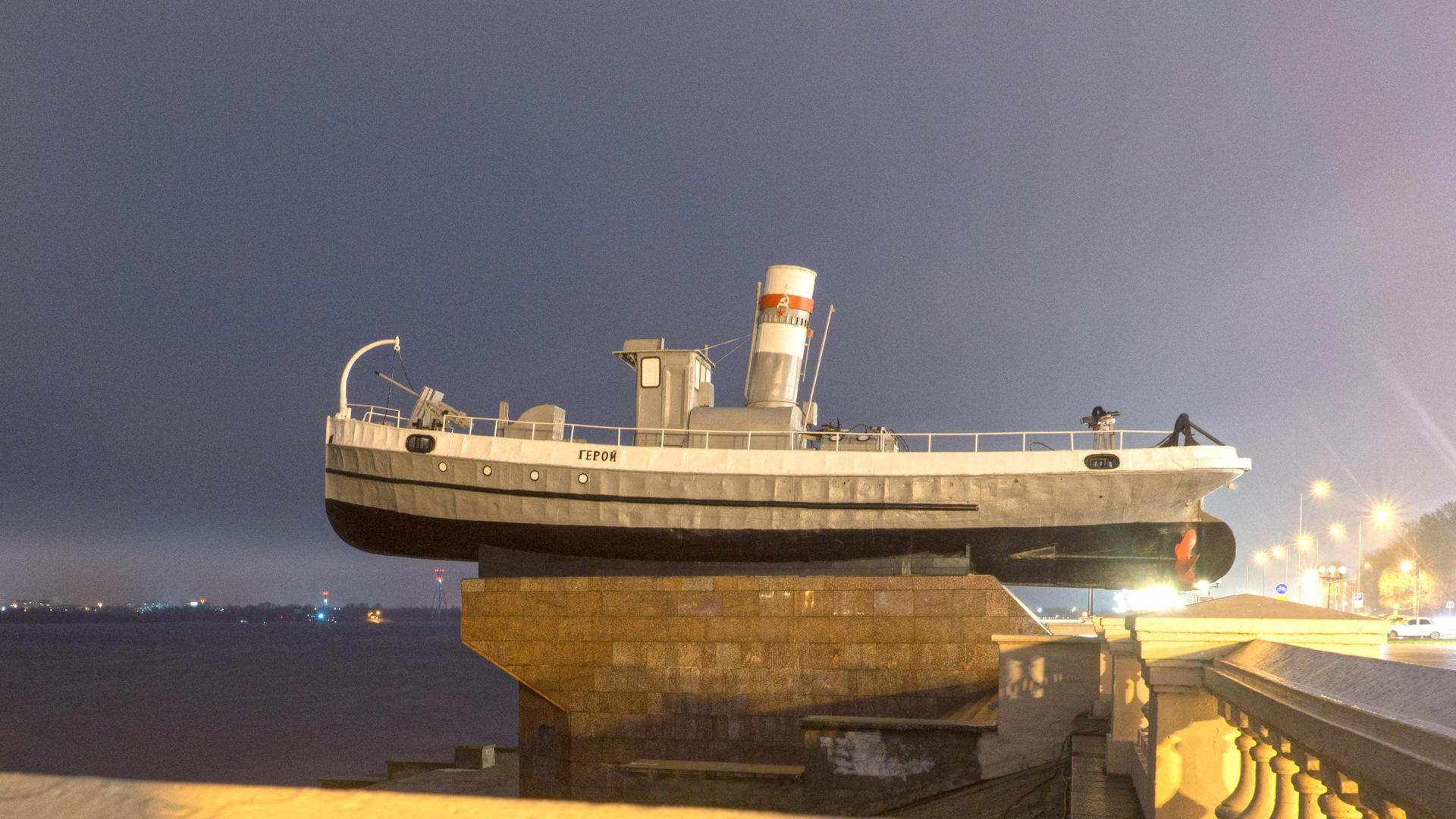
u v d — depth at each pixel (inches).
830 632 928.9
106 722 3004.4
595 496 1210.0
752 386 1371.8
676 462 1206.3
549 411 1291.8
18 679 4722.0
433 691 4185.5
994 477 1175.0
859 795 674.8
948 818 594.9
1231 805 266.7
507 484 1222.3
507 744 2484.0
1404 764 133.8
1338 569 3408.0
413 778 1288.1
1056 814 536.4
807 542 1195.3
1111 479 1164.5
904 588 919.7
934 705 901.2
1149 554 1187.9
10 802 75.4
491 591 1000.9
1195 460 1155.9
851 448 1254.3
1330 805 201.8
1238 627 307.1
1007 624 896.9
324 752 2381.9
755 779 693.3
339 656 7081.7
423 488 1238.9
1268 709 219.8
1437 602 4972.9
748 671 940.0
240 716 3179.1
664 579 965.2
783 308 1371.8
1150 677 315.3
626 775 704.4
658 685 955.3
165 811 73.5
